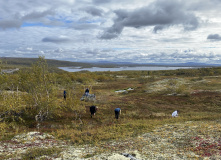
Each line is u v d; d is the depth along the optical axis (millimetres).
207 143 11133
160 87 60844
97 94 52344
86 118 24750
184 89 48719
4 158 10289
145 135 14633
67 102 26125
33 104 24172
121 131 16750
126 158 9156
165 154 10117
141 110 30781
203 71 126000
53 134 16547
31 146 12711
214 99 38312
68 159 10000
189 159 9188
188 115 25750
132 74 138250
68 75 89062
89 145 12922
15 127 18797
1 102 19266
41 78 23656
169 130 15484
